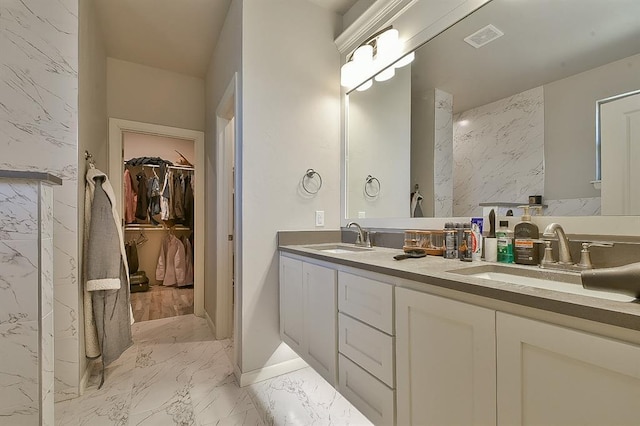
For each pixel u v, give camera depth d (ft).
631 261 3.21
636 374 1.79
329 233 7.23
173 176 14.96
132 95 9.71
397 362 3.47
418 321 3.22
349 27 6.95
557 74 3.89
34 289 3.44
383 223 6.44
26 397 3.39
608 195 3.44
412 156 5.87
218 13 7.50
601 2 3.52
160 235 15.30
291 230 6.73
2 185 3.32
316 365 5.07
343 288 4.42
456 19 5.04
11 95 5.21
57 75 5.49
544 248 3.79
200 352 7.54
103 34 8.28
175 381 6.20
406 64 5.95
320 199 7.17
